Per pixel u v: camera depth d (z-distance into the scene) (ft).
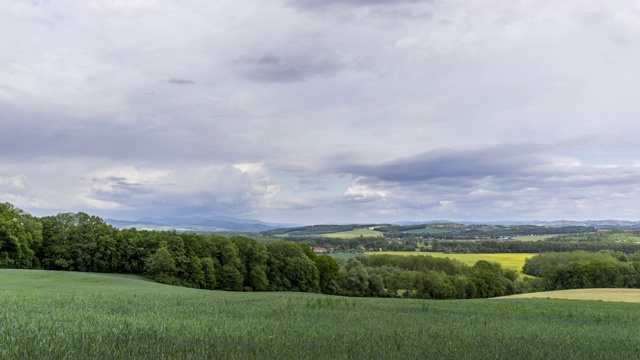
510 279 408.46
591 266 358.23
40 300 70.18
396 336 37.78
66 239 259.19
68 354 22.81
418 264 429.38
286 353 25.89
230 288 274.77
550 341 40.57
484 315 81.05
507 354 30.71
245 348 27.25
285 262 305.12
